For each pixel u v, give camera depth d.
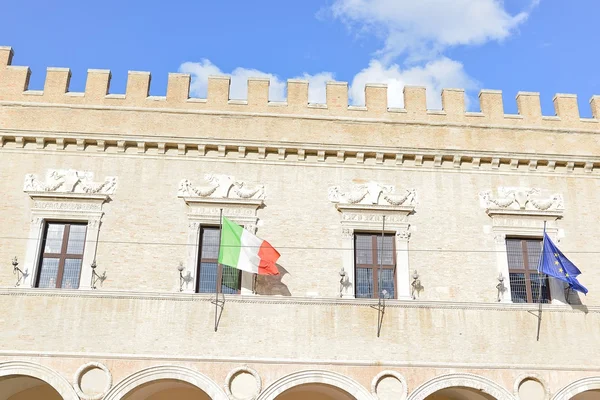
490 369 24.50
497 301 25.81
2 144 26.62
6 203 25.84
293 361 24.03
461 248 26.53
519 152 27.78
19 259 25.14
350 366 24.14
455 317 25.09
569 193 27.73
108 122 27.11
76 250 25.81
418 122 27.98
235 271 25.88
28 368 23.41
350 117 27.94
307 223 26.41
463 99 28.78
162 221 26.02
